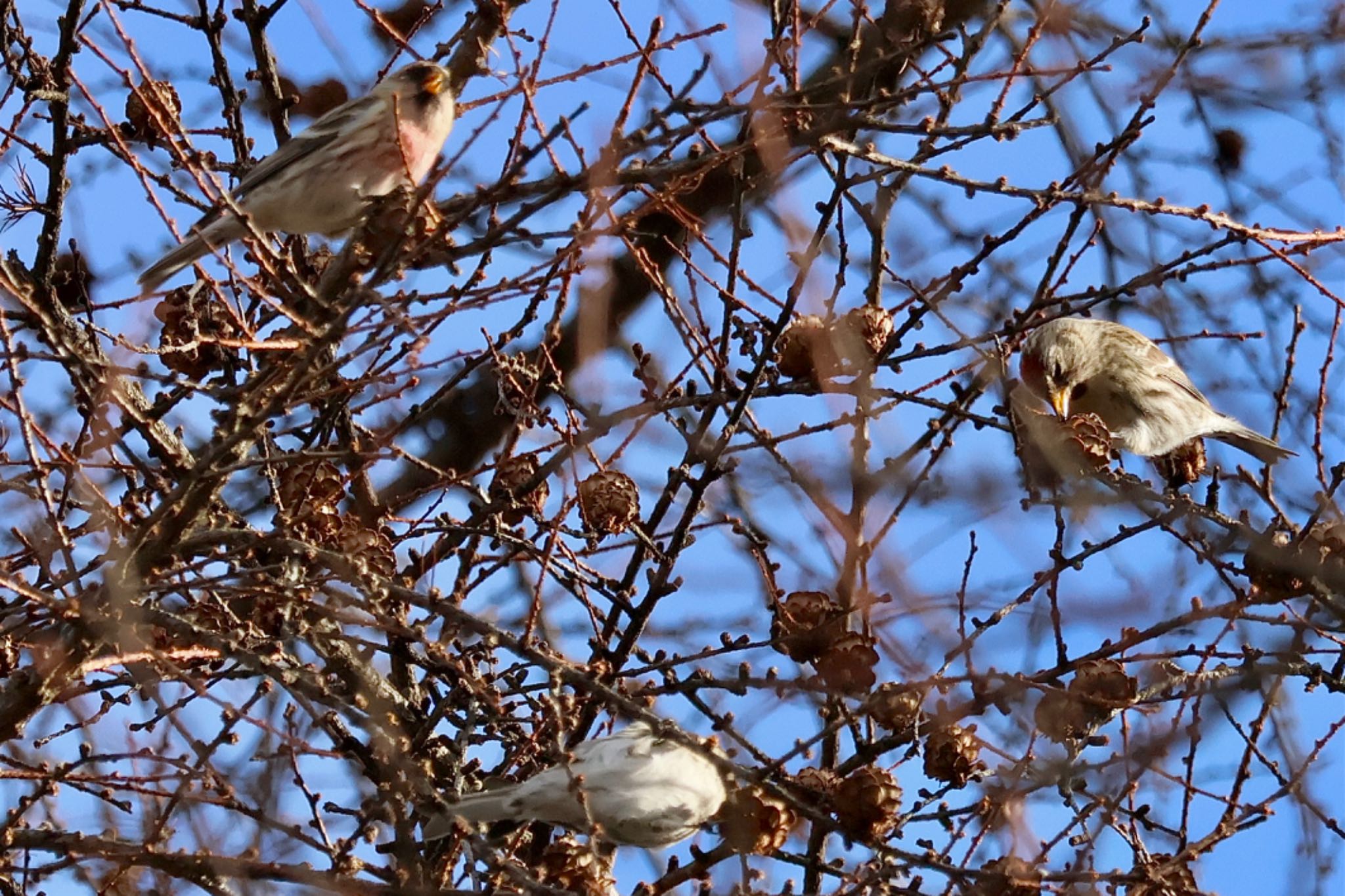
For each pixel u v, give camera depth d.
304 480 10.11
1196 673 9.02
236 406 8.52
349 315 8.01
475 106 10.66
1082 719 8.85
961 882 8.45
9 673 9.32
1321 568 9.39
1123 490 10.27
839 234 10.37
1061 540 9.03
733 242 9.75
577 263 8.98
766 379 10.60
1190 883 9.08
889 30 10.60
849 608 8.93
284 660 8.95
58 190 9.60
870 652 9.12
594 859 8.31
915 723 8.77
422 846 10.37
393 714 10.30
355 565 8.69
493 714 9.62
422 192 7.98
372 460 9.31
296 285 8.94
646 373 10.30
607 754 9.61
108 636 8.33
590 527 10.05
